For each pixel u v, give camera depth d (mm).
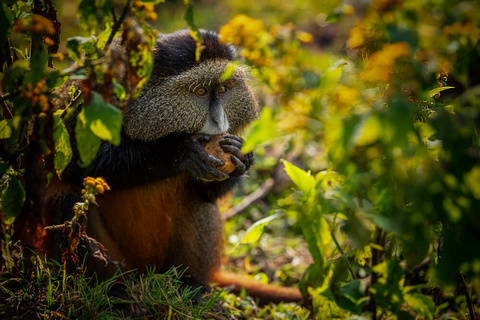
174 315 5316
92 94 3529
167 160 6609
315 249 3980
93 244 5613
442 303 5773
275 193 9883
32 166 4203
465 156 3412
